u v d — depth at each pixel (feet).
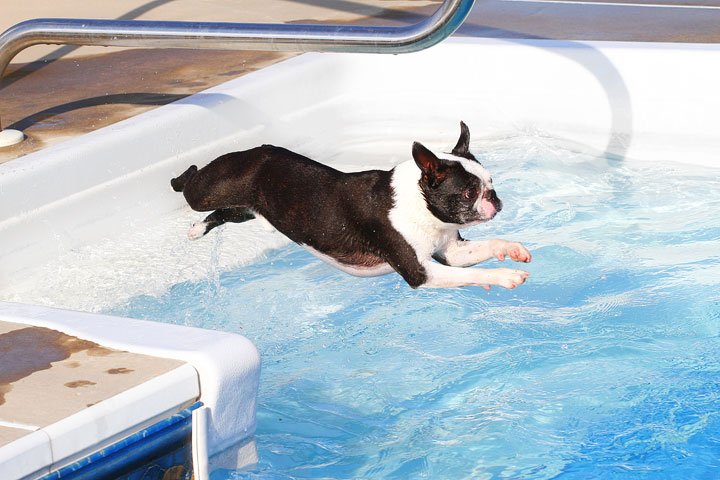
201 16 29.66
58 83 23.21
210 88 21.54
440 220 12.87
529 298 16.63
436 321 16.07
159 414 9.43
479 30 27.43
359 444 12.62
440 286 13.37
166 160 19.40
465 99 23.89
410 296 17.02
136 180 18.78
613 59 22.54
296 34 16.02
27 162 16.98
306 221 14.19
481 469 11.98
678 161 22.09
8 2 31.53
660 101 22.24
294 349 15.33
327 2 31.48
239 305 16.66
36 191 16.92
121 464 9.17
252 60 25.04
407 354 15.03
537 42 23.53
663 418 12.94
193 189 15.52
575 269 17.39
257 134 21.56
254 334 15.76
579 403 13.38
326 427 13.05
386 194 13.33
